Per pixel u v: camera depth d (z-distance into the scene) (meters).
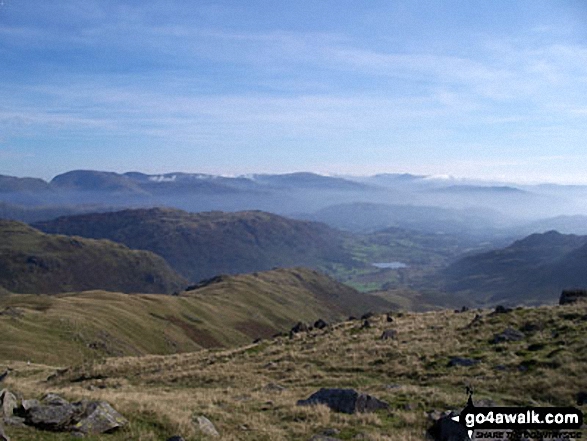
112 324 127.25
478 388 26.08
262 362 40.75
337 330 52.81
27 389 24.06
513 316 42.09
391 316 58.91
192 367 42.16
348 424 19.47
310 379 31.91
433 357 33.84
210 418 20.19
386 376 31.16
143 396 25.25
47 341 94.75
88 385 37.47
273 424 19.94
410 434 18.02
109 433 16.38
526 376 26.39
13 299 139.50
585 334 31.75
